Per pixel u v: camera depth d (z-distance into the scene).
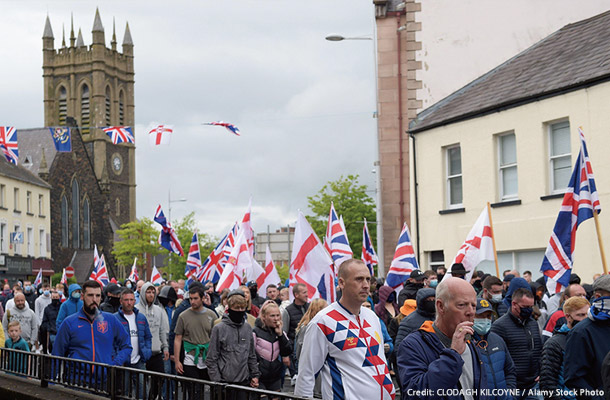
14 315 16.72
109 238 108.25
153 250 93.50
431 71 26.48
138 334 11.38
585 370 6.34
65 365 8.99
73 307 12.66
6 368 10.79
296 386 5.97
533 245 19.61
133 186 128.75
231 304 9.72
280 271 64.31
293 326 12.95
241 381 9.70
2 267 64.88
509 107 20.44
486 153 21.19
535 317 10.48
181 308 12.38
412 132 23.94
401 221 26.91
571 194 12.02
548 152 19.52
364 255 17.31
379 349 6.04
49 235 78.56
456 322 5.04
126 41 135.00
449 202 22.84
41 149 98.62
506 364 6.35
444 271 16.44
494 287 9.92
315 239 11.59
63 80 128.25
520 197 20.16
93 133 124.94
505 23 26.22
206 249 80.31
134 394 8.46
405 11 27.31
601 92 17.95
